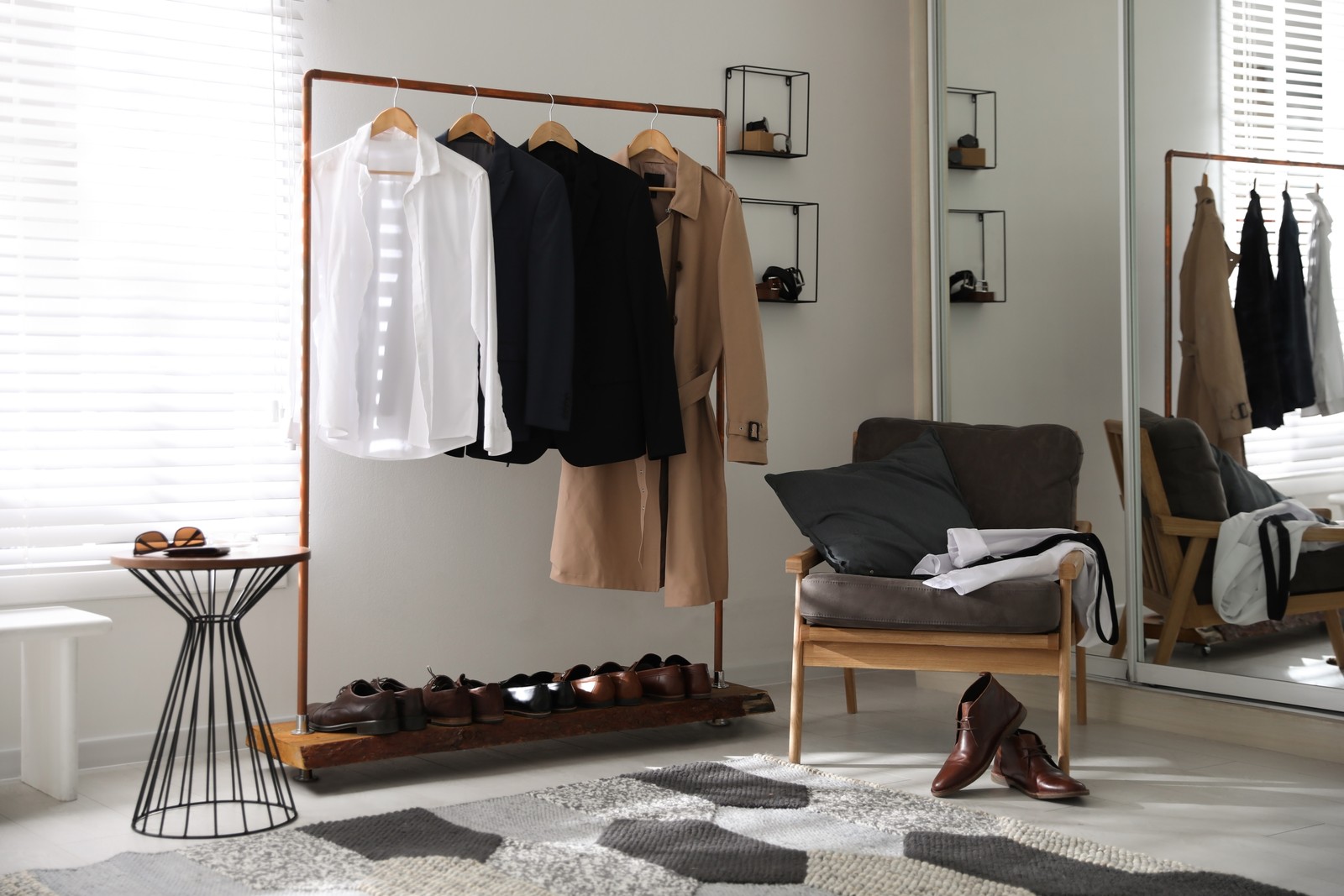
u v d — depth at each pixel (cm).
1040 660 279
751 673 410
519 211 308
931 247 427
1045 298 384
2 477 294
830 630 291
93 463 303
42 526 297
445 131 351
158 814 256
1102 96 365
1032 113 388
